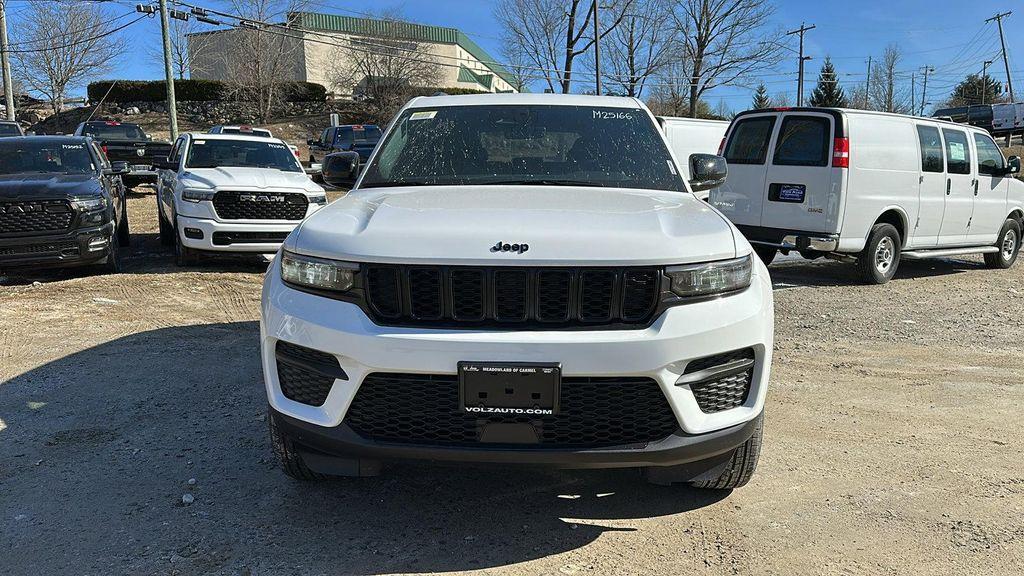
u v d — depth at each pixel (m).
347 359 2.64
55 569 2.70
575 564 2.79
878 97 69.69
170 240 11.14
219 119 44.47
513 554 2.85
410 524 3.07
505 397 2.56
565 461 2.62
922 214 9.27
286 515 3.13
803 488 3.44
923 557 2.86
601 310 2.65
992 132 38.34
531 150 4.02
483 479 3.49
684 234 2.80
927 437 4.11
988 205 10.22
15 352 5.43
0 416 4.21
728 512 3.20
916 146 9.09
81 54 43.91
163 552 2.83
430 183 3.83
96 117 38.66
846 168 8.29
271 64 44.31
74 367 5.10
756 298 2.88
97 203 8.12
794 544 2.94
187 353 5.47
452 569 2.75
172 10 26.25
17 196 7.63
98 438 3.91
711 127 17.28
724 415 2.79
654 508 3.23
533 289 2.61
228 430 4.03
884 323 6.96
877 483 3.50
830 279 9.45
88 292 7.53
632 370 2.58
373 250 2.68
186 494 3.27
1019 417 4.45
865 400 4.73
